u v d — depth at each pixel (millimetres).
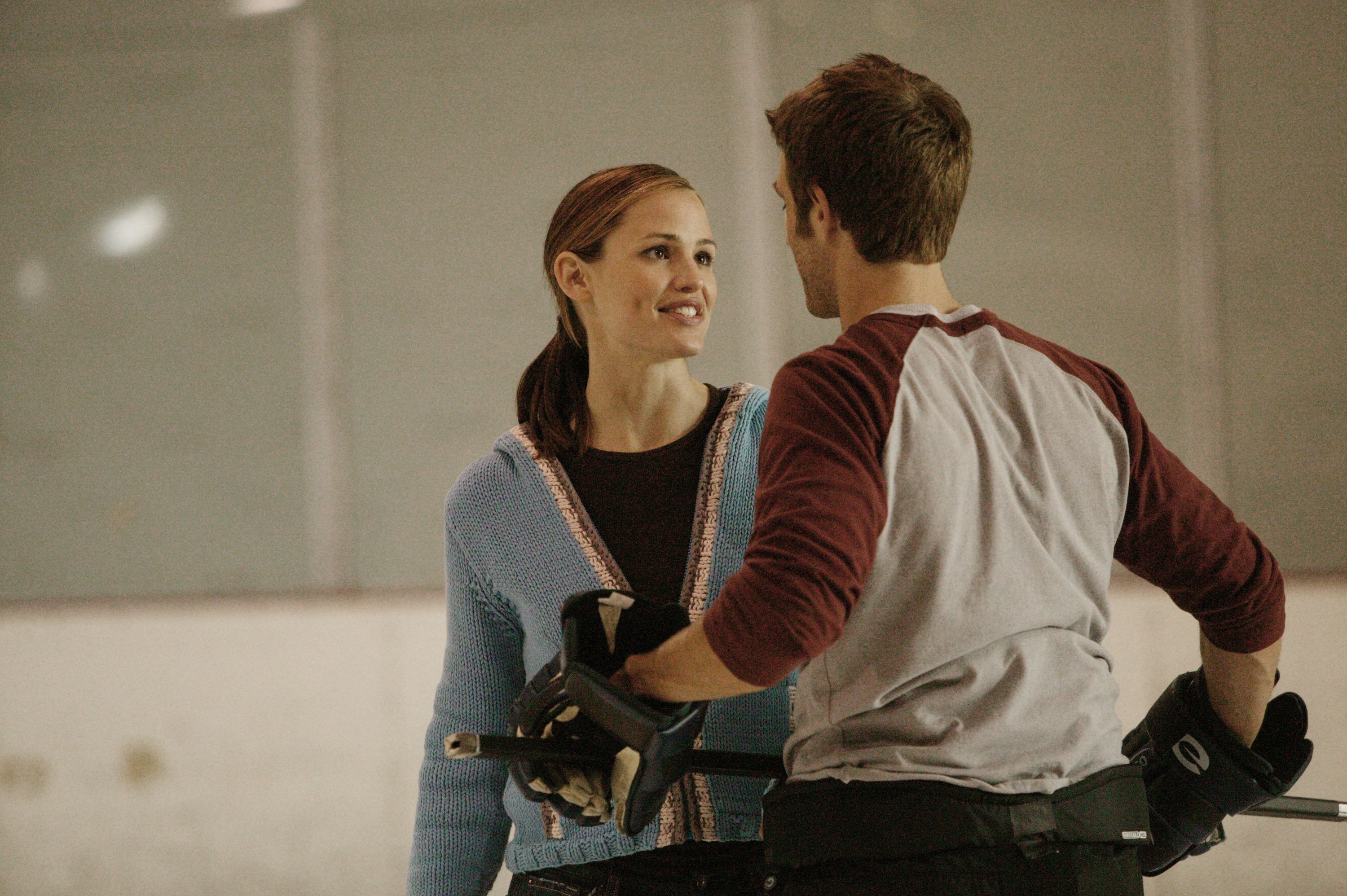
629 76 13734
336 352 14289
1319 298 12883
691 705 3461
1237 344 12953
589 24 13805
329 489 14297
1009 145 13172
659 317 4480
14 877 11719
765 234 13445
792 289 13422
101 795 11836
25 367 14656
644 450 4684
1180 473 3773
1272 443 12906
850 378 3373
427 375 14188
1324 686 10117
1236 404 12953
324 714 11758
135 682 11922
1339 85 12883
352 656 11797
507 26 13938
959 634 3350
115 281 14562
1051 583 3451
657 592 4543
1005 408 3535
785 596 3072
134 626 11992
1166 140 13039
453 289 14117
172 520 14477
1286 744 4336
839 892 3395
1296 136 12938
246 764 11719
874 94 3602
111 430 14562
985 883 3289
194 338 14492
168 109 14477
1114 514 3629
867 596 3371
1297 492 12859
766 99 13469
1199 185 12992
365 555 14250
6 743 11953
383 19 14133
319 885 11461
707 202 13562
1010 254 13172
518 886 4594
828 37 13406
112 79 14523
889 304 3701
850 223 3670
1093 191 13109
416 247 14156
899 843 3312
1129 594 10508
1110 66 13070
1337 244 12859
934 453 3340
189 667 11906
